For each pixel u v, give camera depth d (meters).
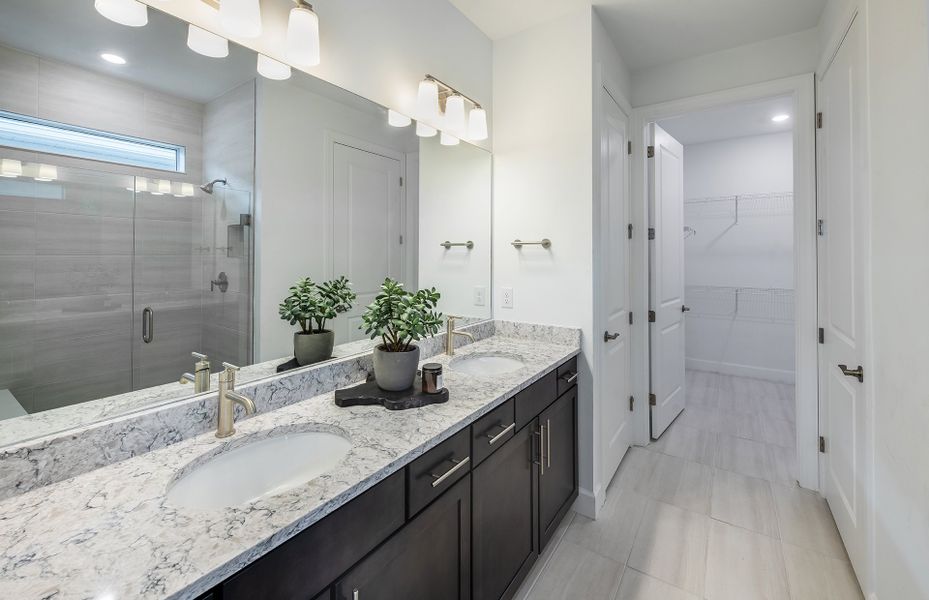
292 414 1.24
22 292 0.87
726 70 2.46
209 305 1.18
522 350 2.03
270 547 0.70
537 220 2.22
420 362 1.87
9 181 0.85
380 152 1.69
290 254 1.39
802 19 2.16
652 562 1.76
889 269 1.26
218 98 1.18
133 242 1.03
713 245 4.65
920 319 1.06
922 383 1.06
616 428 2.50
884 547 1.32
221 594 0.64
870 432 1.43
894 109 1.21
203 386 1.16
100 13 0.97
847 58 1.69
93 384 0.96
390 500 0.95
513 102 2.28
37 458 0.84
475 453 1.27
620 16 2.13
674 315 3.20
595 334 2.08
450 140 2.05
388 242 1.75
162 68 1.07
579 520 2.05
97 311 0.97
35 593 0.57
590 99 2.04
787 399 3.75
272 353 1.34
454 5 2.04
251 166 1.27
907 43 1.12
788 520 2.02
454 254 2.10
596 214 2.09
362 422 1.18
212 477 1.01
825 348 2.14
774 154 4.29
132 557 0.64
